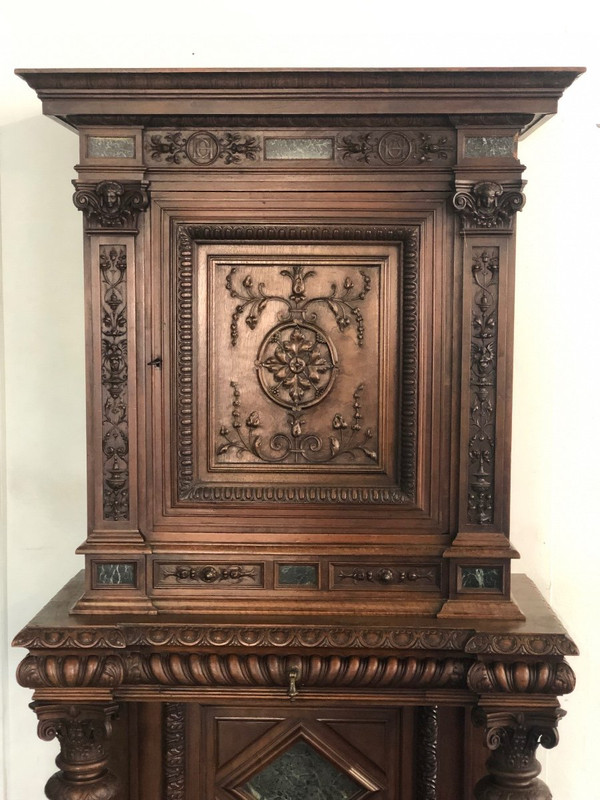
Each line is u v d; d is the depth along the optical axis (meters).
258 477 1.61
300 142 1.55
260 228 1.56
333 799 1.75
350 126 1.54
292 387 1.60
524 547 1.98
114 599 1.57
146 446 1.59
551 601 1.99
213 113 1.50
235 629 1.50
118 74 1.46
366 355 1.59
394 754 1.73
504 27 1.94
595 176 1.94
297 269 1.58
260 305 1.59
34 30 1.94
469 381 1.55
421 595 1.58
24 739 2.00
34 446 1.99
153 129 1.55
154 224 1.56
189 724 1.74
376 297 1.58
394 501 1.59
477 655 1.47
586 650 1.99
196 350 1.59
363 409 1.60
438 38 1.95
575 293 1.95
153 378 1.58
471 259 1.53
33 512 1.99
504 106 1.48
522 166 1.50
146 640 1.49
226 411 1.60
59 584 2.00
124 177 1.54
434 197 1.55
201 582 1.59
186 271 1.57
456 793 1.75
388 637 1.48
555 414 1.97
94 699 1.50
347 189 1.55
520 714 1.48
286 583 1.59
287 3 1.95
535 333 1.96
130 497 1.58
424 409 1.58
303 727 1.72
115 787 1.57
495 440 1.55
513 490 1.98
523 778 1.51
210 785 1.74
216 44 1.95
